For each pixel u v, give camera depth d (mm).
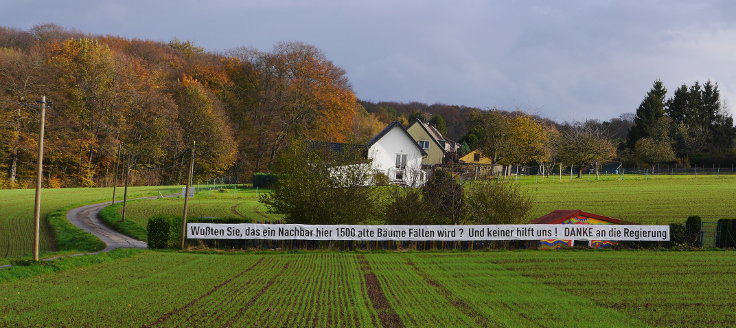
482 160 98812
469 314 14195
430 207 29328
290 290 17469
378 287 17984
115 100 73938
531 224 27016
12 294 16703
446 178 30391
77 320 13594
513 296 16438
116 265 22891
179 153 82250
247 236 27938
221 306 15117
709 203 43688
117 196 59812
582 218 27328
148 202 53812
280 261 24078
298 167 30266
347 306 15109
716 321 13438
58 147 70188
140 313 14305
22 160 71062
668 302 15469
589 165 86625
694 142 105375
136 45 94250
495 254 25484
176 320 13586
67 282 18875
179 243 29094
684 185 59625
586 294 16656
